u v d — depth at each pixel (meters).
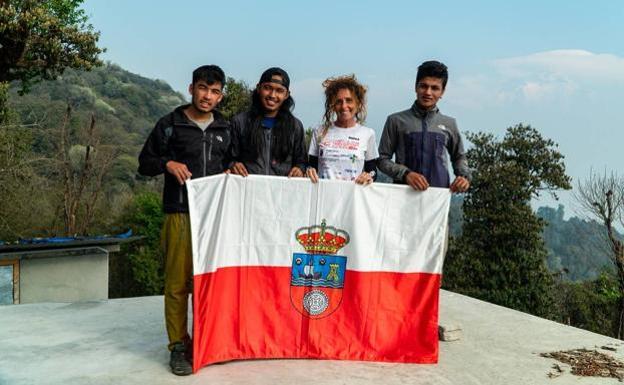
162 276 21.12
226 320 3.62
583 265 68.69
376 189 3.85
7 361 3.69
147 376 3.41
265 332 3.72
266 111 3.82
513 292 18.06
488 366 3.86
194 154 3.52
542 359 4.07
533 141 19.66
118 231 21.34
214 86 3.48
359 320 3.80
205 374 3.44
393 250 3.87
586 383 3.60
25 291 10.22
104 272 11.22
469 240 19.03
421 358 3.81
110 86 46.88
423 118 4.14
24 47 13.65
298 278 3.77
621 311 15.16
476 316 5.33
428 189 3.89
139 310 5.23
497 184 18.84
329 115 3.97
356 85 3.90
